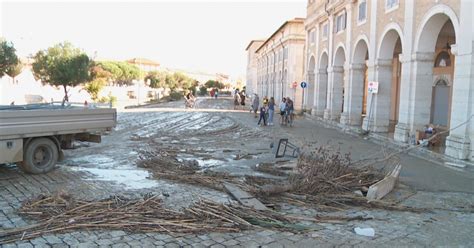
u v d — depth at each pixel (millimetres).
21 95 39375
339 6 24766
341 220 6418
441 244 5570
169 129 20469
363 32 21031
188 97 41500
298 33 45312
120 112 32656
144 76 81250
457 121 12172
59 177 8852
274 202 7238
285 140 12469
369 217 6613
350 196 7531
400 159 12508
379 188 7730
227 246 5234
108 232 5547
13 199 7066
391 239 5699
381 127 19047
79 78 37375
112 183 8406
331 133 20281
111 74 65062
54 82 36969
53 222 5750
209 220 6039
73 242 5188
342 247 5332
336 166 8969
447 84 20156
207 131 19859
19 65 35469
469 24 11797
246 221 6090
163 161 10453
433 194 8367
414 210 7125
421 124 15523
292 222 6230
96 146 13828
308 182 8031
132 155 11992
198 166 10297
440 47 20453
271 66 58969
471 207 7445
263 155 12680
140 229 5656
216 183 8305
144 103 48812
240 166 10781
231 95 99625
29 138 8875
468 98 11719
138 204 6586
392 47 18797
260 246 5266
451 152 12141
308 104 35438
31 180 8508
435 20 14547
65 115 9539
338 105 26531
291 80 45719
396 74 25922
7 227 5656
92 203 6535
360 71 22547
